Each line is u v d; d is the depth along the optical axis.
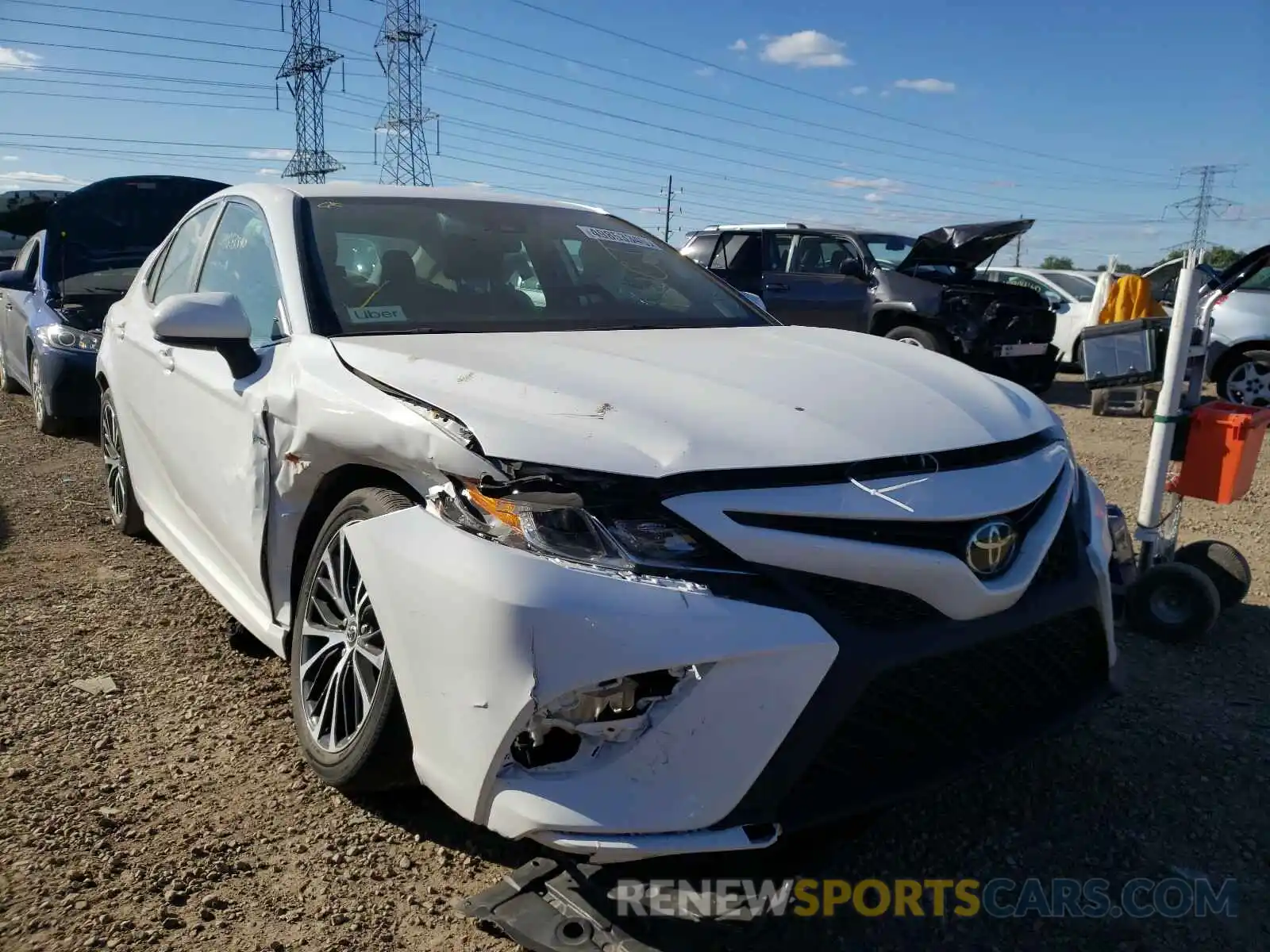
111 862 2.46
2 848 2.50
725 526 2.05
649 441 2.15
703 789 2.00
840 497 2.12
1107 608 2.58
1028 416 2.69
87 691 3.37
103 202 8.58
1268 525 5.75
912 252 10.85
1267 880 2.51
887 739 2.15
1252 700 3.45
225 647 3.74
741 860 2.25
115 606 4.12
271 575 2.99
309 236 3.28
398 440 2.37
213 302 2.99
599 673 1.98
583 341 2.92
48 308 7.96
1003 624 2.25
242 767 2.92
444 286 3.30
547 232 3.80
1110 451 8.25
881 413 2.37
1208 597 3.83
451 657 2.11
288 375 2.87
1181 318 3.93
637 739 2.02
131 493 4.82
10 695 3.33
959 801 2.84
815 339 3.19
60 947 2.17
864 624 2.11
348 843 2.57
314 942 2.22
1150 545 4.16
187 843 2.55
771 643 2.00
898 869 2.55
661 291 3.75
